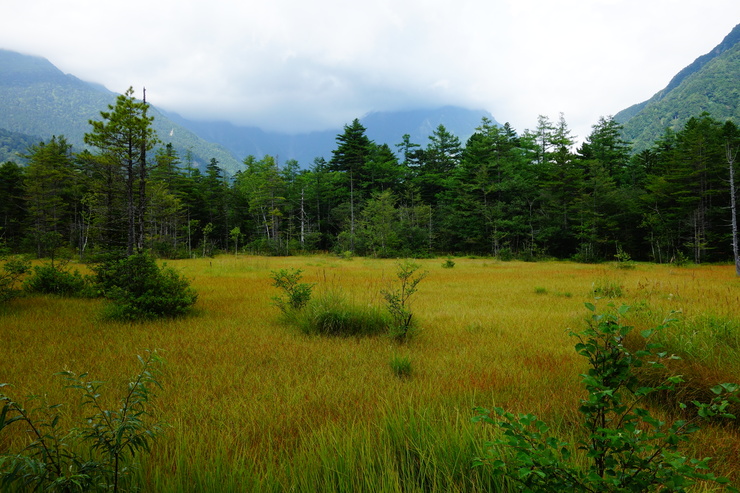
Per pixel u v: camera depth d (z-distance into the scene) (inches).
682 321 192.4
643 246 1843.0
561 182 1966.0
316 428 117.1
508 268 1072.8
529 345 229.5
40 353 200.8
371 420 116.9
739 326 187.3
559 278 715.4
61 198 1902.1
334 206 2709.2
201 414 125.6
